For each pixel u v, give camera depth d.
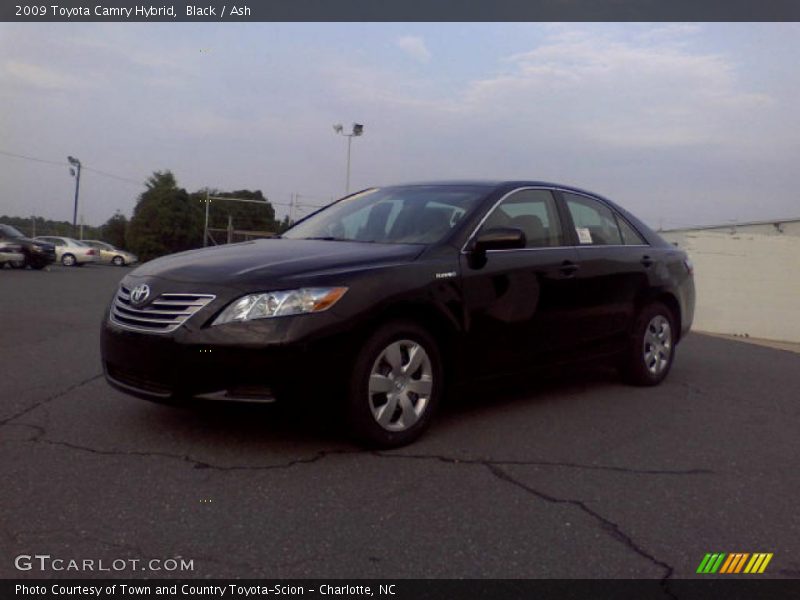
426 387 4.59
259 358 3.98
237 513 3.49
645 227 6.85
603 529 3.50
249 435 4.60
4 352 7.38
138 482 3.80
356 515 3.52
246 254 4.70
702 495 3.99
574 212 6.02
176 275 4.35
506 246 4.88
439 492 3.85
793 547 3.39
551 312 5.45
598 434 5.04
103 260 45.06
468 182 5.74
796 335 14.70
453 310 4.73
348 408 4.24
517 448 4.64
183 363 4.04
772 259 14.95
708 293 15.68
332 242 5.12
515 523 3.52
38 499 3.56
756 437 5.16
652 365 6.59
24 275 23.19
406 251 4.74
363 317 4.22
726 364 8.46
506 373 5.20
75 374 6.31
